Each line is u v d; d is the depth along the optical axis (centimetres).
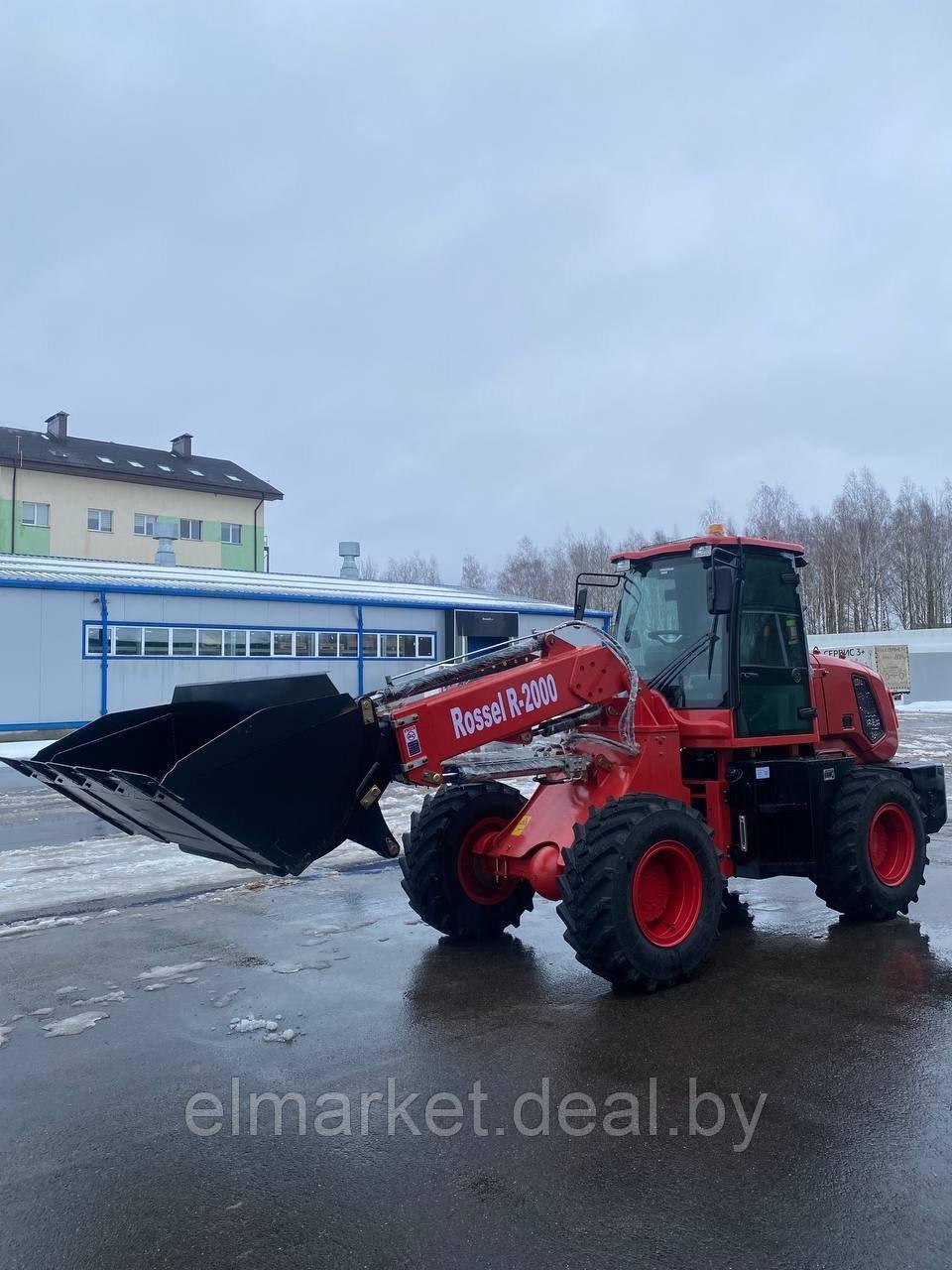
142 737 531
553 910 691
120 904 716
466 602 2719
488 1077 405
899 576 5366
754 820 600
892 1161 331
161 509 4375
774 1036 444
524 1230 293
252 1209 309
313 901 723
